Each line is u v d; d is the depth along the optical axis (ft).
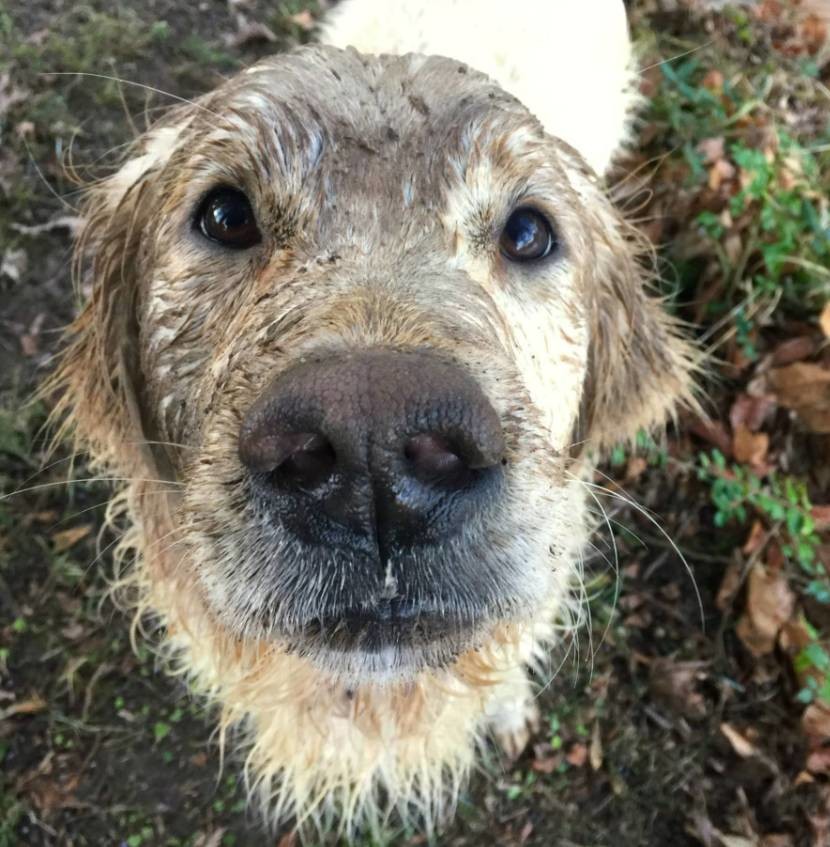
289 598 0.55
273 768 1.08
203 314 0.75
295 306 0.61
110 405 0.97
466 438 0.46
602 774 1.24
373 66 0.79
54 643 1.26
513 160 0.76
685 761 1.24
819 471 1.38
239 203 0.74
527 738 1.25
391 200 0.70
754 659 1.28
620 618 1.33
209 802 1.20
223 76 1.61
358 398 0.45
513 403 0.56
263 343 0.60
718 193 1.47
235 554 0.55
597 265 0.99
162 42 1.70
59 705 1.24
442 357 0.53
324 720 0.96
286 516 0.53
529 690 1.22
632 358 1.12
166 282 0.79
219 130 0.76
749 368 1.42
